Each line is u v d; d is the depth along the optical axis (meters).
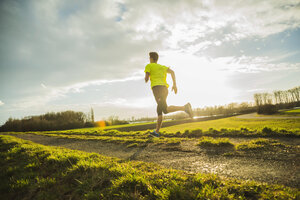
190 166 2.32
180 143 4.00
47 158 3.11
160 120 4.44
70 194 1.82
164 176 1.85
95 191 1.74
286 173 1.74
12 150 4.55
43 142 7.43
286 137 3.88
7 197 1.95
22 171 2.68
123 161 2.68
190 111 3.93
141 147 4.11
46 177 2.37
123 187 1.72
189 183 1.62
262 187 1.44
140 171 2.04
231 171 1.98
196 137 5.31
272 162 2.12
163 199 1.40
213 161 2.45
